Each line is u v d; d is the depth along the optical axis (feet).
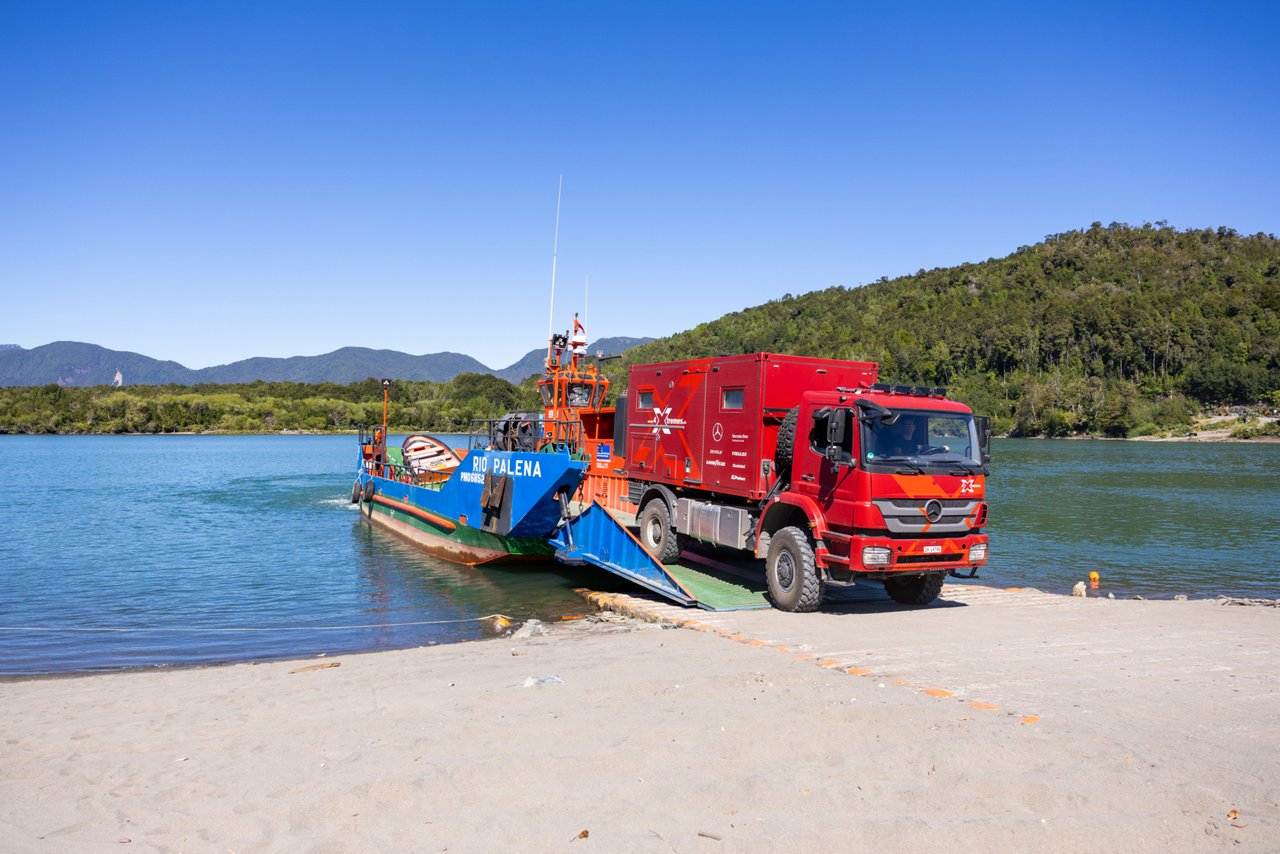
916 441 37.81
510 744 18.79
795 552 39.34
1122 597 53.31
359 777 17.11
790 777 16.28
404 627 43.11
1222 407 499.10
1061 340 584.40
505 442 59.93
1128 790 15.38
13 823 15.93
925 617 38.29
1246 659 28.27
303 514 99.71
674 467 50.72
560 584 54.90
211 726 22.72
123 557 67.51
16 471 180.65
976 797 15.21
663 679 25.14
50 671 35.17
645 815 14.73
